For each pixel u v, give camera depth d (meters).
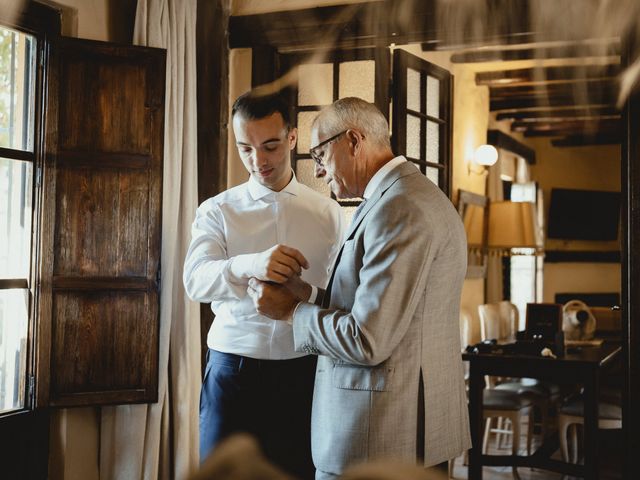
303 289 1.95
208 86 3.61
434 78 4.21
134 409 3.01
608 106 7.09
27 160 2.77
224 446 0.25
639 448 2.89
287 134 2.34
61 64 2.82
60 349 2.82
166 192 3.16
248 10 3.71
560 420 4.77
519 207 7.06
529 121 8.76
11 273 2.75
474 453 4.24
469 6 3.31
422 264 1.69
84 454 3.00
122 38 3.19
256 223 2.37
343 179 1.89
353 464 1.75
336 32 3.55
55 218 2.80
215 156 3.58
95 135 2.88
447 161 4.28
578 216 9.67
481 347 4.43
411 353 1.75
